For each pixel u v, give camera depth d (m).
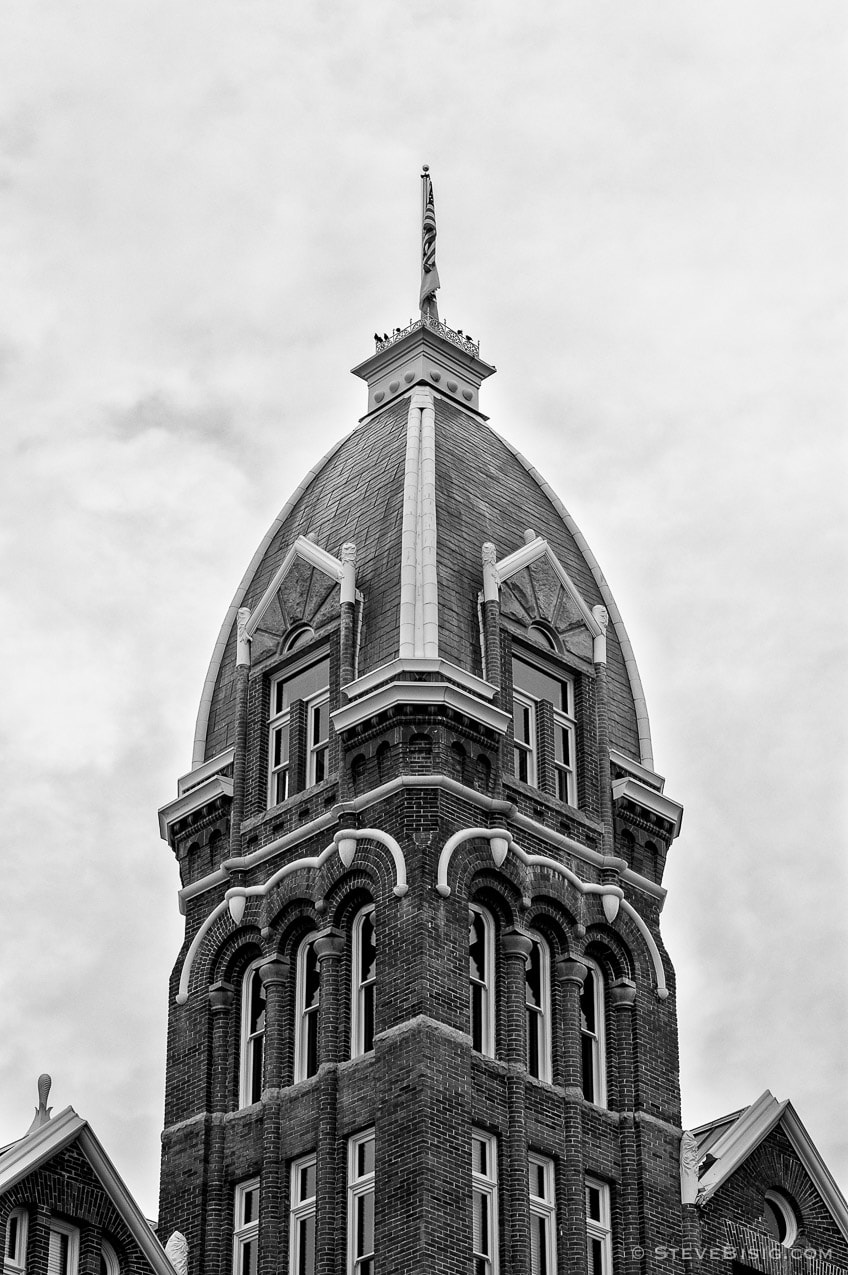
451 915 57.03
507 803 59.09
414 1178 53.78
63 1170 53.34
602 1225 57.84
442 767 58.44
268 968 59.34
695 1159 59.50
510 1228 55.09
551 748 61.91
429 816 57.72
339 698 60.72
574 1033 58.91
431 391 67.62
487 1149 55.94
